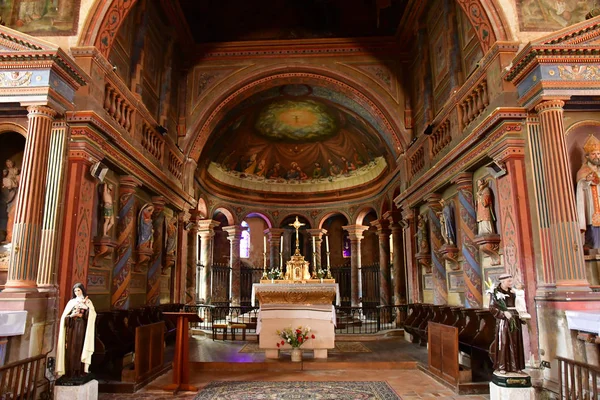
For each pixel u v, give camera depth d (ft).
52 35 29.55
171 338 44.21
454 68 37.47
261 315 34.42
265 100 57.93
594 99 25.73
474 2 30.48
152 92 42.98
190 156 50.31
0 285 25.59
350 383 27.76
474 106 32.32
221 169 68.03
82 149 26.76
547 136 25.03
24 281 23.48
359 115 56.34
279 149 72.18
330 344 33.83
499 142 27.35
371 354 36.86
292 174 74.84
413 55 49.34
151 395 24.81
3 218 27.78
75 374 21.22
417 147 45.60
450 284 38.50
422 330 38.83
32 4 30.17
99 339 25.90
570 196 24.14
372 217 80.28
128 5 31.78
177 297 48.60
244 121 62.54
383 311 61.87
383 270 64.39
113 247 30.99
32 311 23.07
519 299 21.90
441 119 38.63
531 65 25.59
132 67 37.42
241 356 35.70
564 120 27.12
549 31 29.12
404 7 49.34
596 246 26.21
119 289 32.55
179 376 25.98
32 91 24.67
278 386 26.99
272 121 65.16
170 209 47.14
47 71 24.84
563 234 23.93
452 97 35.55
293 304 34.53
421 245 44.68
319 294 34.47
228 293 74.18
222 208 69.26
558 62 25.16
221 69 51.57
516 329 21.44
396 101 50.16
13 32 24.63
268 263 74.95
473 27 31.71
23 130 27.02
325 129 67.31
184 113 50.39
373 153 65.31
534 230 25.66
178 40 49.08
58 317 25.17
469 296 32.30
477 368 28.60
